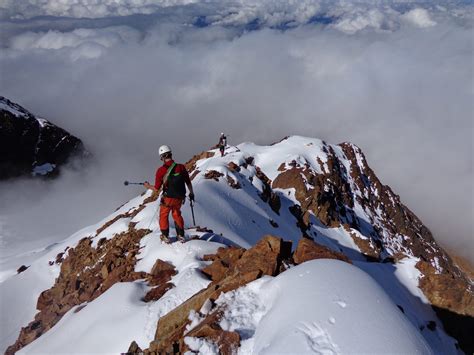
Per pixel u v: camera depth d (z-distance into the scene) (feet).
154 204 79.77
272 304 21.99
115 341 29.43
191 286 31.17
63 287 70.23
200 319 23.54
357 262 39.34
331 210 220.64
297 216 195.62
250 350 19.63
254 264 27.02
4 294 81.00
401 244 287.89
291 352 16.92
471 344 35.94
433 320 36.65
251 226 116.16
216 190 130.93
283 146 255.29
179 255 42.98
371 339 16.84
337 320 17.79
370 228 264.52
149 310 30.45
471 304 37.14
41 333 55.88
